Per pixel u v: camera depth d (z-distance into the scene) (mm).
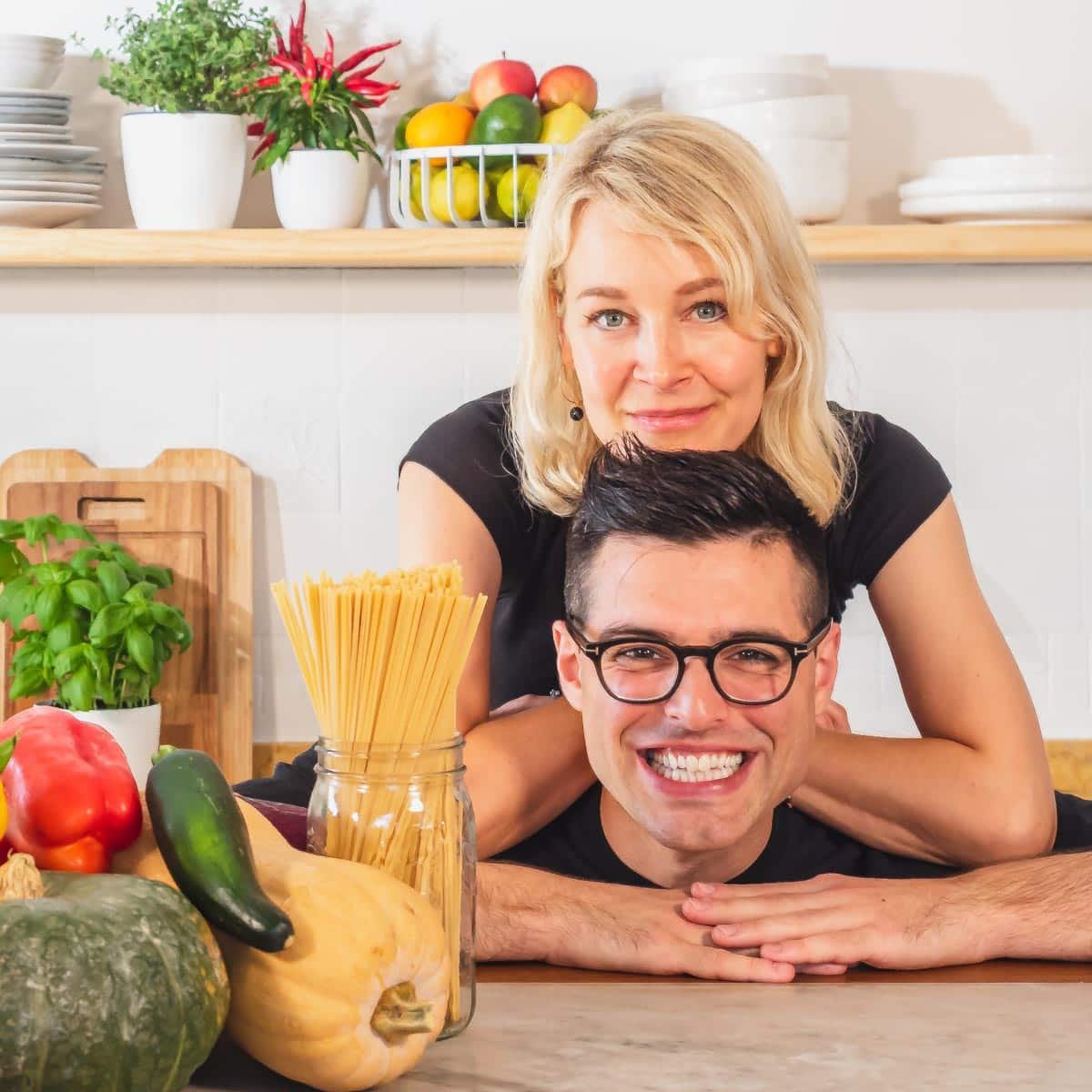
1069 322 2176
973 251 1939
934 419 2195
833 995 791
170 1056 552
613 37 2150
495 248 1942
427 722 674
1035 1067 657
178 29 1946
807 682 908
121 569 1971
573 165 1207
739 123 1918
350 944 604
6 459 2197
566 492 1358
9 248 1965
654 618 875
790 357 1272
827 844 1192
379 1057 611
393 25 2141
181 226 1988
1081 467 2197
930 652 1363
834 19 2150
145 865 662
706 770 895
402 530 1436
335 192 1979
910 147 2166
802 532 896
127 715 1939
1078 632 2215
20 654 1988
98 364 2201
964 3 2148
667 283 1172
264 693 2221
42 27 2158
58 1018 526
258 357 2197
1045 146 2168
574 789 1131
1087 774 2207
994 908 935
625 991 803
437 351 2193
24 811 652
